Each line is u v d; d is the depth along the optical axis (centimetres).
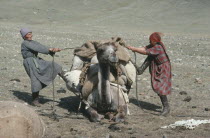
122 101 1230
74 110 1357
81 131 1102
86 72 1260
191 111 1349
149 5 6488
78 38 3797
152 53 1293
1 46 2981
